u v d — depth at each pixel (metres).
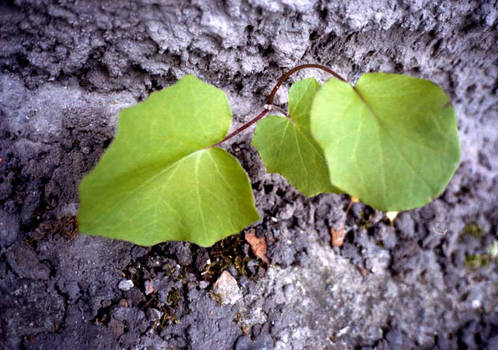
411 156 0.10
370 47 0.14
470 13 0.14
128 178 0.10
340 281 0.15
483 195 0.18
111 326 0.12
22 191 0.12
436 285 0.16
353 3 0.12
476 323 0.15
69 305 0.12
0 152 0.12
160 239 0.10
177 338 0.13
